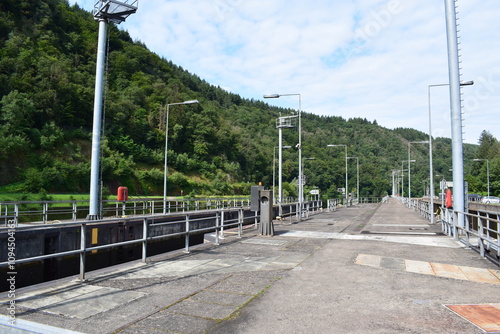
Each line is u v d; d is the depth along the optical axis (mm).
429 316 5129
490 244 9430
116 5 12461
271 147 136625
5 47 72125
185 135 98562
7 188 45438
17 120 55750
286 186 99875
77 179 55281
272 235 14578
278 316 5168
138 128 86938
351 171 146375
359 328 4688
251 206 14805
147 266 8539
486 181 96375
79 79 79438
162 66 141125
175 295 6188
